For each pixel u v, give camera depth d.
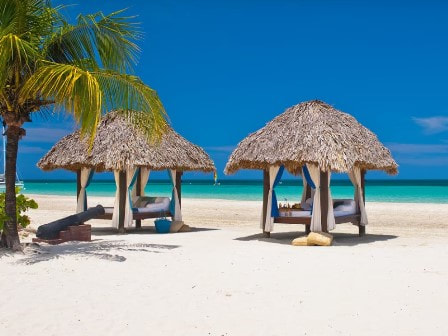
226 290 7.28
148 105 10.15
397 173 14.83
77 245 11.62
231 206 27.73
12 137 10.45
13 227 10.47
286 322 5.81
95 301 6.65
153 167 14.59
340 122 13.42
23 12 9.59
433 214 22.38
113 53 10.54
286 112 13.95
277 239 13.88
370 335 5.39
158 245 11.92
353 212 14.52
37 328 5.57
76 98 9.13
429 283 7.78
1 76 9.22
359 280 7.98
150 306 6.44
